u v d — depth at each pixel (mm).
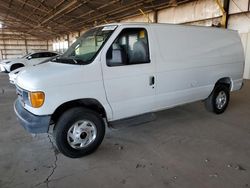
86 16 16922
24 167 2832
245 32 9062
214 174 2629
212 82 4453
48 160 3010
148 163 2906
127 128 4129
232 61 4746
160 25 3592
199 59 4090
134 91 3344
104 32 3293
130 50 3270
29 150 3305
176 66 3744
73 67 2904
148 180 2537
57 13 15984
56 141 2924
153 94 3561
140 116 3541
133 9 13523
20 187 2430
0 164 2898
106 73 3055
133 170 2748
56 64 3242
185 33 3900
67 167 2834
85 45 3449
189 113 5012
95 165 2879
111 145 3451
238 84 5043
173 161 2947
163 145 3430
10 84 9492
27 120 2764
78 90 2877
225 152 3176
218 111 4867
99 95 3039
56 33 30781
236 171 2689
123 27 3195
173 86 3791
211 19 10188
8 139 3705
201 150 3246
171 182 2492
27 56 12680
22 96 3020
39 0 14133
